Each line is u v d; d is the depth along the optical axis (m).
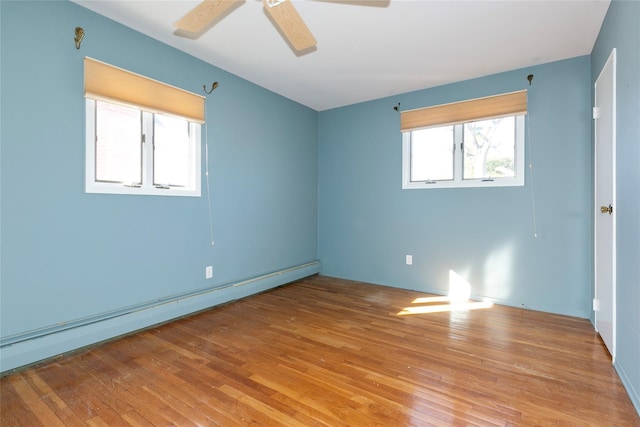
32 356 1.99
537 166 3.08
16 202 1.95
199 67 3.00
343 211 4.43
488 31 2.49
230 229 3.36
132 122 2.56
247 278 3.57
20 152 1.96
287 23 1.84
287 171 4.11
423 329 2.61
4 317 1.92
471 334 2.50
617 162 1.95
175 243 2.84
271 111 3.85
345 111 4.38
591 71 2.79
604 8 2.17
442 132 3.64
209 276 3.15
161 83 2.67
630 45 1.69
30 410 1.57
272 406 1.60
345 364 2.03
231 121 3.34
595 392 1.71
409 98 3.83
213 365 2.02
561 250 2.98
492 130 3.34
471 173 3.46
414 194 3.81
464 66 3.12
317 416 1.53
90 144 2.28
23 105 1.97
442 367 1.99
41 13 2.03
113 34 2.38
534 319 2.83
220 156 3.23
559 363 2.03
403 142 3.88
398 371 1.94
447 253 3.59
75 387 1.77
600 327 2.42
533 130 3.10
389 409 1.58
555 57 2.91
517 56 2.90
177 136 2.89
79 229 2.23
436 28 2.45
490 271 3.33
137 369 1.96
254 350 2.23
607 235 2.19
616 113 1.96
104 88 2.31
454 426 1.45
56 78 2.10
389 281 4.03
